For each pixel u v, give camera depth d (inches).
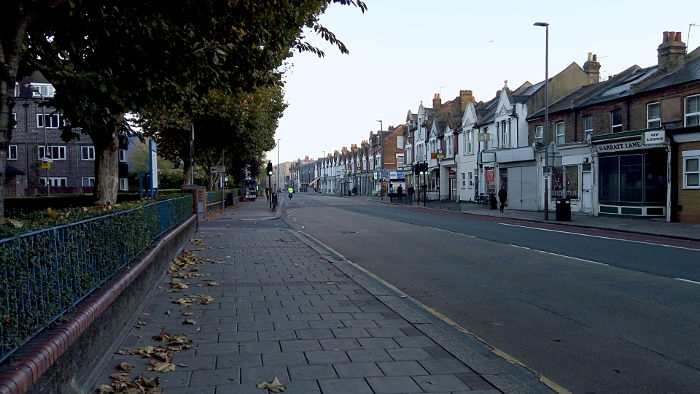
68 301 164.9
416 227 869.2
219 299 308.8
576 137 1154.7
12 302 125.0
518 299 320.5
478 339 235.8
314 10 381.7
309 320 261.1
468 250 558.6
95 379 176.1
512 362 203.5
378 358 203.8
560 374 193.9
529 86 1740.9
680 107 877.2
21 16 213.5
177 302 295.6
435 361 200.8
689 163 844.6
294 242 631.8
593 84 1301.7
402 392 170.7
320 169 6112.2
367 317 268.1
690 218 840.3
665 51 981.8
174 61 314.5
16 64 212.4
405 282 383.2
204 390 170.1
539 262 469.1
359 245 624.4
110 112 306.7
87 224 190.4
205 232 768.3
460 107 2012.8
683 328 251.0
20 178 1688.0
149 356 202.5
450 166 2004.2
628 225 836.6
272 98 1231.5
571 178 1164.5
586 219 984.3
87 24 292.4
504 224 925.2
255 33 372.5
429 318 274.1
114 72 306.2
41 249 144.9
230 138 1238.3
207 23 342.3
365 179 3730.3
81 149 1866.4
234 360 200.1
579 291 340.8
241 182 2511.1
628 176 980.6
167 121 992.9
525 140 1401.3
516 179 1384.1
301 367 193.0
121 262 242.2
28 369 118.6
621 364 203.6
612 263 459.8
